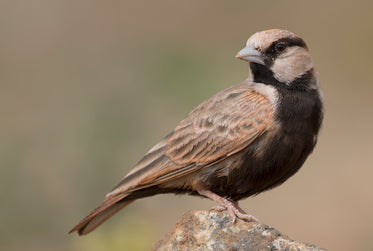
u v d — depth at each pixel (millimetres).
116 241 12930
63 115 19828
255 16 25594
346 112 22000
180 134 9523
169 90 19984
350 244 16922
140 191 9633
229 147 9203
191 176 9477
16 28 24953
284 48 9594
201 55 22266
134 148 18031
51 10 25344
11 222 16328
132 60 22547
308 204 18016
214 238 8406
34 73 22969
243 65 21391
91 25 25016
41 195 16656
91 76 22328
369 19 25172
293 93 9406
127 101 19500
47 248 16188
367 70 23938
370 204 17938
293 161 9305
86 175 16969
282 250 8117
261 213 17766
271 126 9133
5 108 20859
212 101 9594
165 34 24516
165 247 8781
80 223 9453
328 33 25141
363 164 19266
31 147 17781
